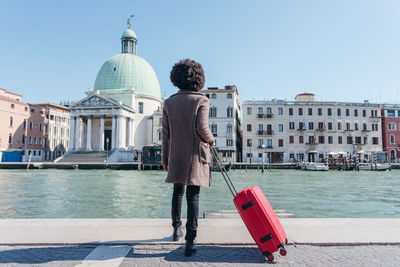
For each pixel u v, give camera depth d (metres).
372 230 4.56
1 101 56.06
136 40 79.69
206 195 18.67
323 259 3.35
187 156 3.58
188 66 3.79
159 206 15.08
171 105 3.74
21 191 20.67
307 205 15.03
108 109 62.97
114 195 19.03
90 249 3.71
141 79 73.69
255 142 58.84
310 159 59.00
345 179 32.50
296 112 59.28
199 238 4.09
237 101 68.56
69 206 14.91
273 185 25.38
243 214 3.44
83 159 57.03
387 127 60.75
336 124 59.25
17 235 4.27
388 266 3.13
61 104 77.94
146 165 49.66
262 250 3.32
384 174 42.28
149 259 3.33
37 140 65.06
